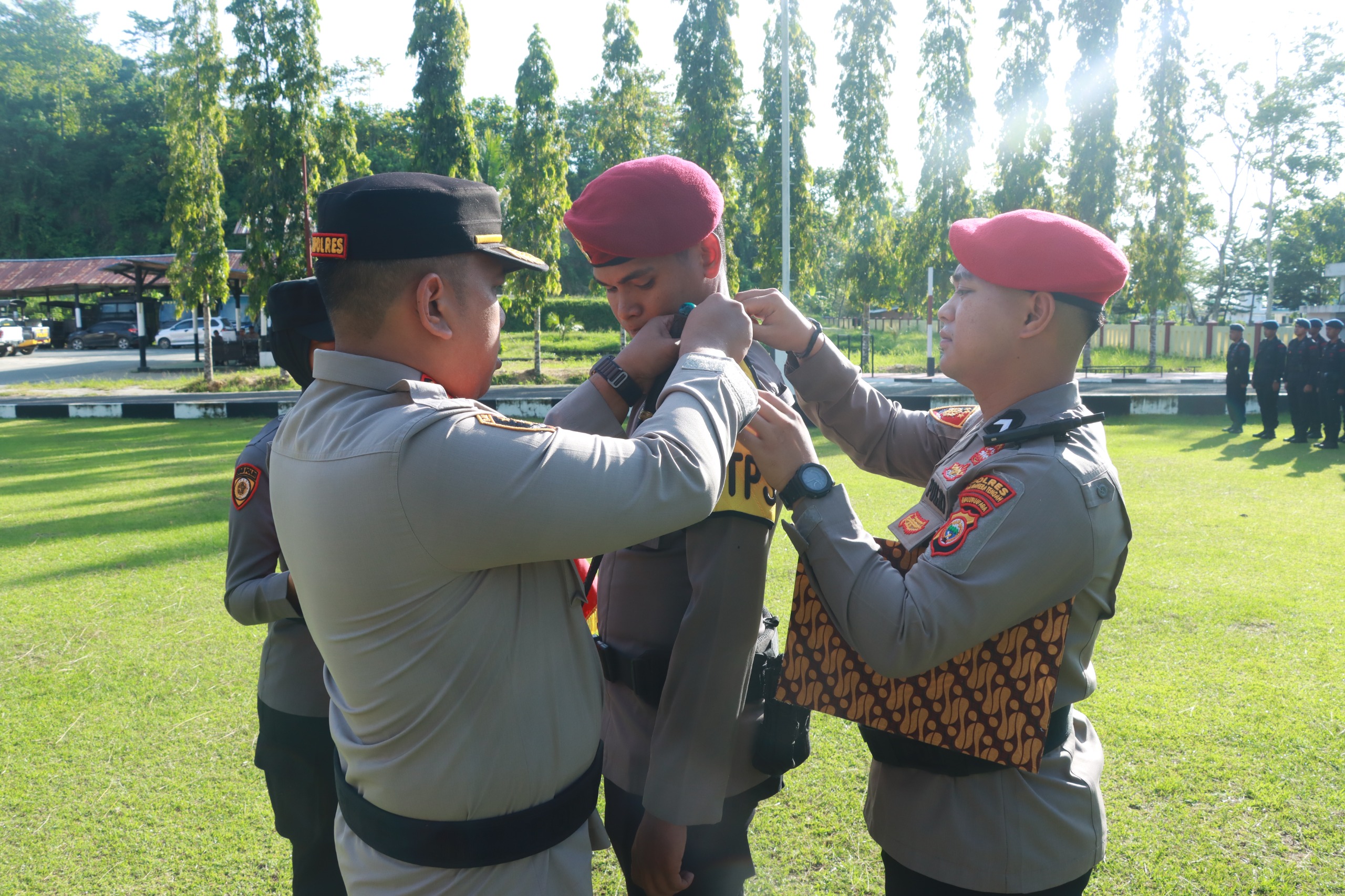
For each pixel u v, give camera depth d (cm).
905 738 141
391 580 112
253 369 2736
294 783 206
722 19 2350
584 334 3944
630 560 166
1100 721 363
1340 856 273
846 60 2500
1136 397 1525
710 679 145
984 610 124
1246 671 410
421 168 2280
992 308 140
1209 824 291
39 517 767
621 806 169
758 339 178
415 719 117
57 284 3822
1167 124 2445
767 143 2459
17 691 406
